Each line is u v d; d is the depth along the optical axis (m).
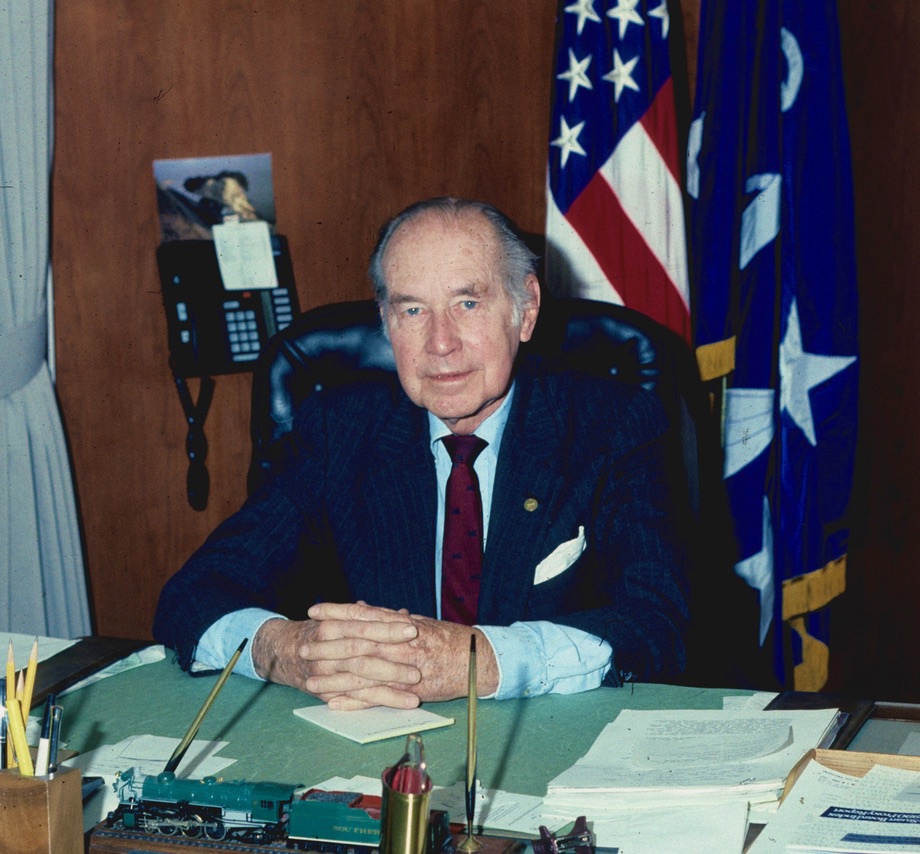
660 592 1.49
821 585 2.46
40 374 2.73
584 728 1.18
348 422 1.75
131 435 2.90
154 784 0.93
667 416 1.76
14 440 2.66
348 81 2.82
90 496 2.91
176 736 1.17
